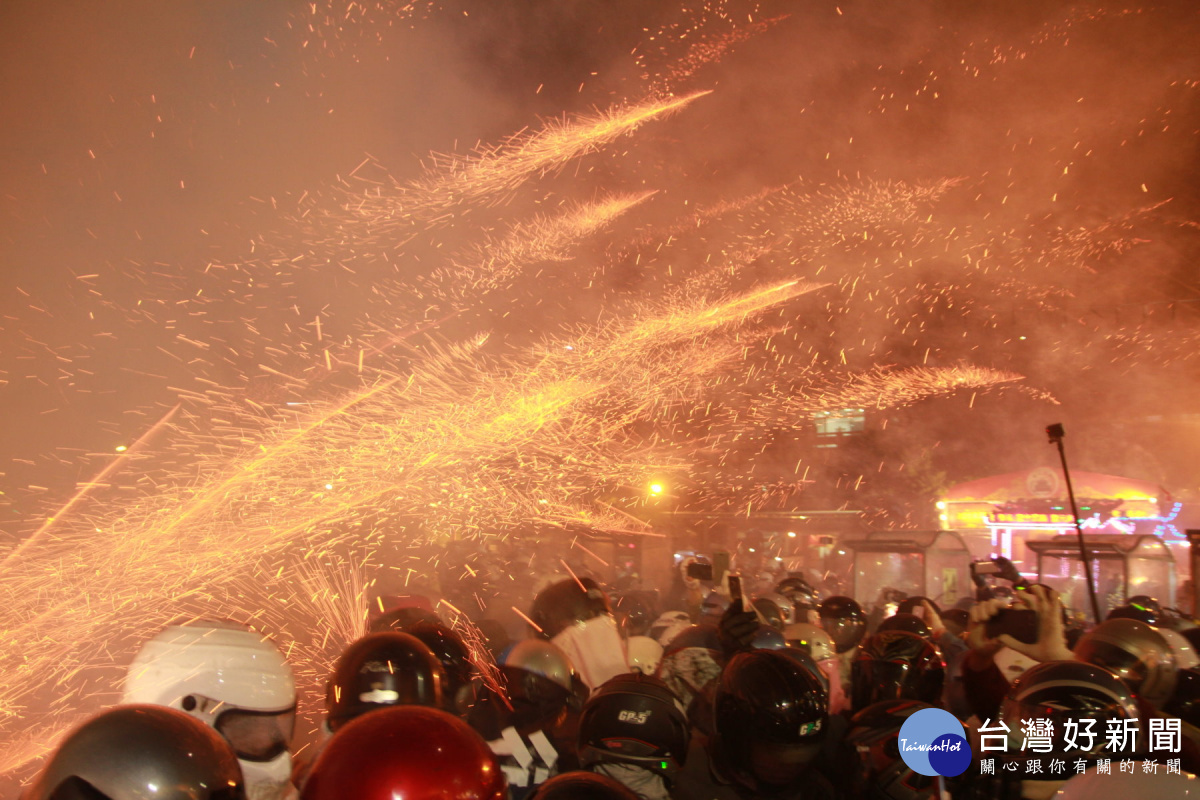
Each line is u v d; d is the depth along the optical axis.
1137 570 12.20
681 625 6.07
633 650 4.73
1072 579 12.84
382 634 3.24
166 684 2.55
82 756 1.94
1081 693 2.97
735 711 3.05
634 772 2.98
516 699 3.58
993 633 4.04
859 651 4.07
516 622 6.42
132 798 1.91
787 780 3.04
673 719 3.07
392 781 1.99
